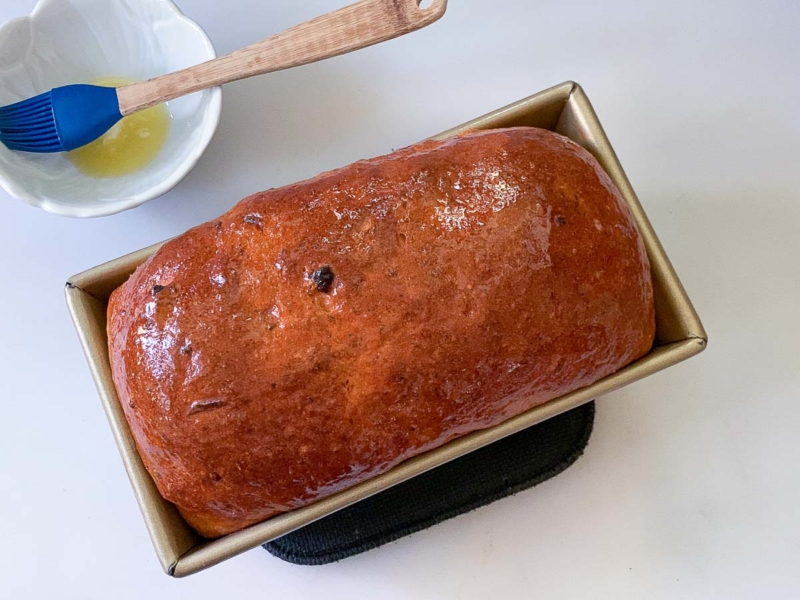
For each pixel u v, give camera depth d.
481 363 0.24
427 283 0.24
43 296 0.34
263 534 0.25
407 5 0.29
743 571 0.33
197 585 0.33
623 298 0.26
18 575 0.33
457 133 0.29
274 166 0.36
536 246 0.25
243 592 0.33
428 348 0.24
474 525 0.33
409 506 0.32
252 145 0.36
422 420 0.25
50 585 0.33
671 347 0.27
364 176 0.26
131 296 0.26
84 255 0.35
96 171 0.33
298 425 0.24
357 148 0.36
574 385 0.27
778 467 0.34
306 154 0.36
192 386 0.24
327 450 0.24
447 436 0.26
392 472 0.26
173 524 0.26
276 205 0.26
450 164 0.26
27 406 0.34
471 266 0.24
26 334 0.34
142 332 0.25
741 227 0.36
